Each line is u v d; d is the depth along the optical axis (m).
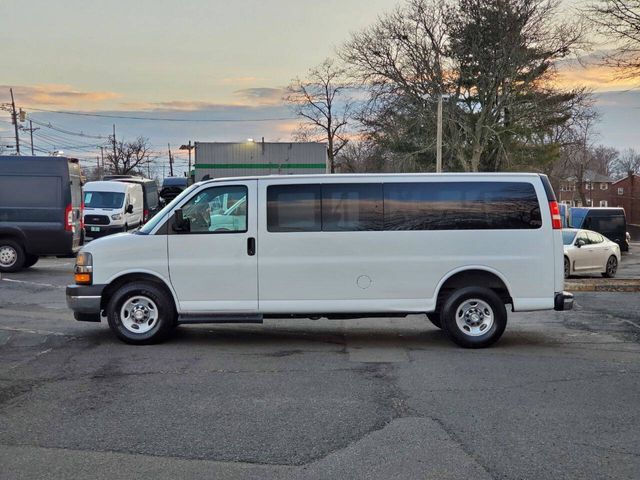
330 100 61.88
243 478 4.05
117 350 7.73
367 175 7.98
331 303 7.94
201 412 5.37
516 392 5.98
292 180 7.97
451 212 7.99
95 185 26.95
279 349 7.90
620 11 14.14
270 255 7.91
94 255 7.95
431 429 4.95
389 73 38.81
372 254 7.93
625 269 22.64
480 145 38.47
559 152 42.75
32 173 15.17
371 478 4.06
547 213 8.02
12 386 6.14
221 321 7.96
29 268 17.06
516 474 4.12
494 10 36.59
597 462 4.32
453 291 8.07
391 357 7.46
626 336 8.90
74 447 4.57
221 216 7.98
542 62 36.91
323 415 5.29
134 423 5.09
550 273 8.02
